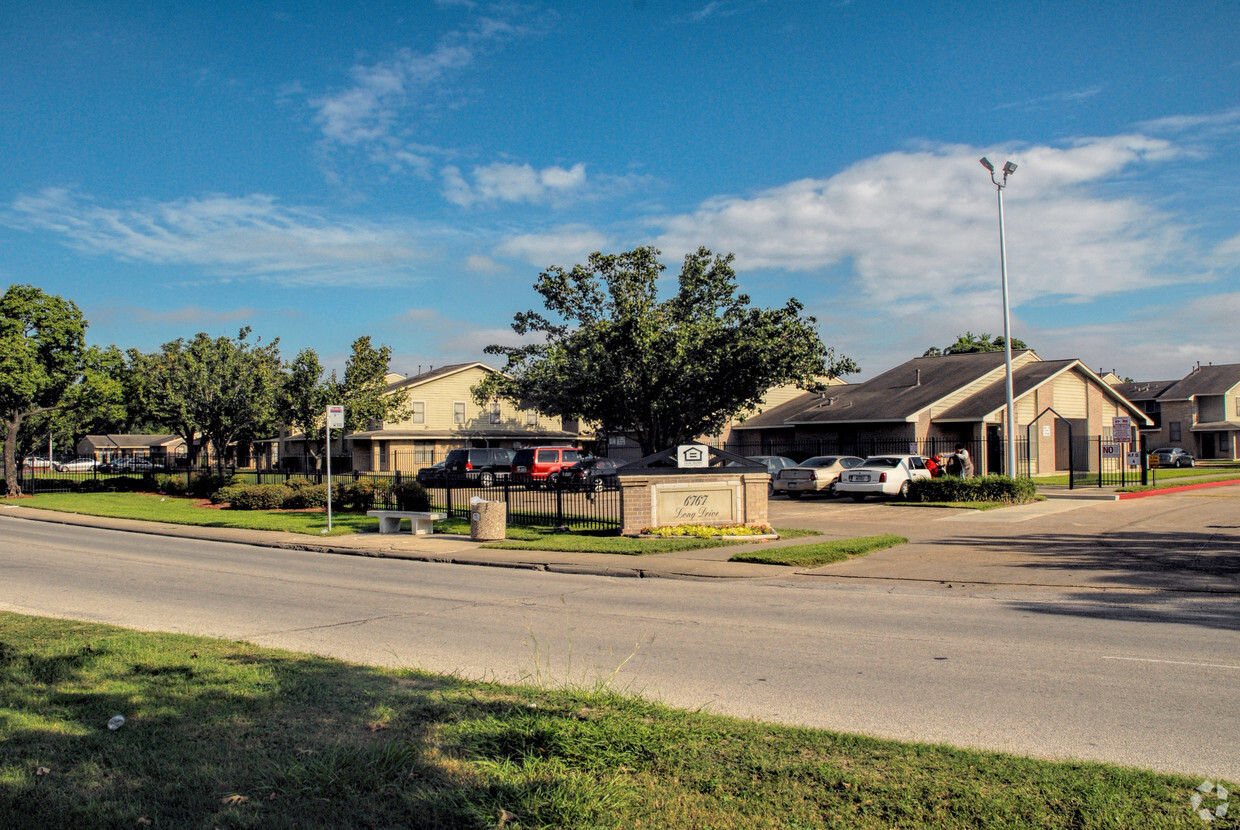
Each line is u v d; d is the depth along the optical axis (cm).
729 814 417
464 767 472
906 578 1330
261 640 892
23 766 478
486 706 594
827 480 3067
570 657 797
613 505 2503
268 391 4519
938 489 2653
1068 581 1266
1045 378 3959
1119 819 408
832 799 435
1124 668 746
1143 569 1352
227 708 589
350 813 416
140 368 4544
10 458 3828
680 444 1917
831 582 1316
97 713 582
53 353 3897
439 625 980
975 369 4228
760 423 4669
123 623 1001
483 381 4950
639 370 2844
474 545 1839
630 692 670
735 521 1916
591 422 3294
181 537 2231
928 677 723
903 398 4112
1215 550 1535
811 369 2869
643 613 1057
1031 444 3962
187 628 964
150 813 417
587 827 401
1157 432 6356
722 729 552
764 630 939
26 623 943
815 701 652
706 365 2844
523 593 1241
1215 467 5088
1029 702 643
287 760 484
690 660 793
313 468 5141
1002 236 2780
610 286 2895
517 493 2827
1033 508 2400
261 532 2230
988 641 869
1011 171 2791
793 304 2792
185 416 4400
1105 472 4144
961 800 432
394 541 1945
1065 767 484
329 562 1673
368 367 4778
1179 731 570
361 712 579
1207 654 798
